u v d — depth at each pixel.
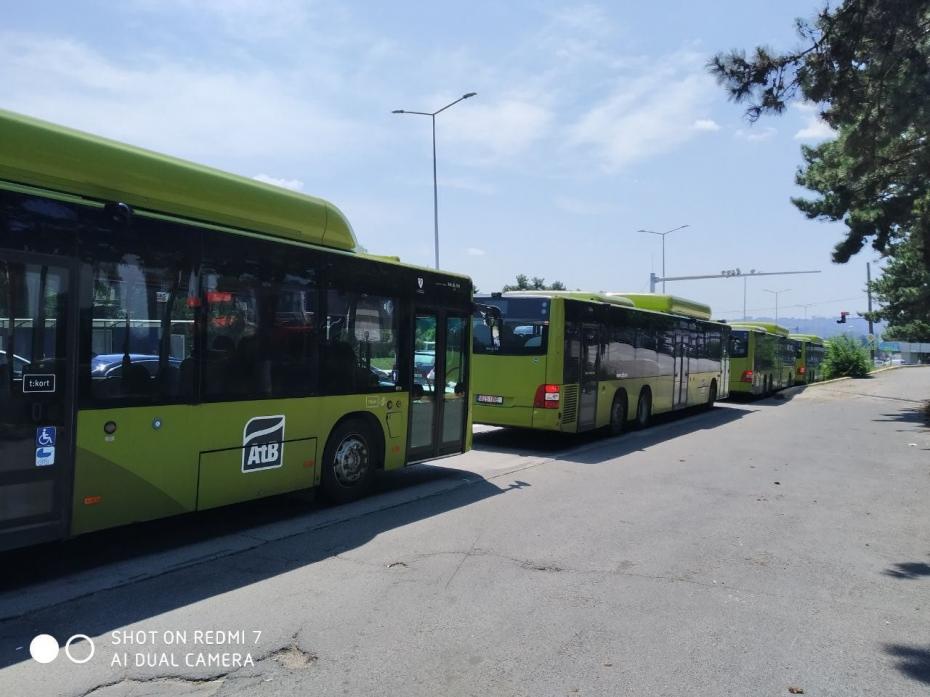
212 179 6.88
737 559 6.56
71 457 5.52
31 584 5.61
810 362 44.53
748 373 27.28
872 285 49.12
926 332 48.66
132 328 5.95
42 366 5.32
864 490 10.03
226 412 6.79
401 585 5.65
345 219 8.45
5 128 5.37
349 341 8.30
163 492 6.23
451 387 10.14
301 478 7.73
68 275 5.48
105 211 5.73
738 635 4.84
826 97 9.64
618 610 5.21
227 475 6.82
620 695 3.97
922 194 18.34
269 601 5.28
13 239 5.14
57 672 4.15
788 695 4.03
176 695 3.91
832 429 17.80
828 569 6.35
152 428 6.11
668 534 7.37
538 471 11.00
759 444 14.77
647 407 17.34
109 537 6.96
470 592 5.52
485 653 4.45
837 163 17.98
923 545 7.20
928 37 9.01
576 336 13.50
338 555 6.45
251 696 3.90
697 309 22.14
